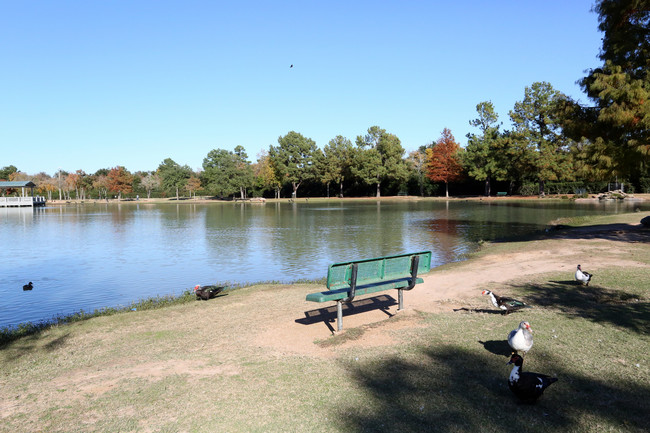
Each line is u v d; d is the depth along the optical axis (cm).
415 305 885
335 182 10106
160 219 4538
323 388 510
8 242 2705
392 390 497
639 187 6719
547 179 6819
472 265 1383
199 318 887
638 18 1894
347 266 727
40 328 907
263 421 437
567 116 1977
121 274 1675
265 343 693
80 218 4866
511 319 752
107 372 598
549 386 493
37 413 476
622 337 635
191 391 515
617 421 416
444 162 8456
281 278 1512
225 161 9956
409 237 2491
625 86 1673
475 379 519
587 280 962
